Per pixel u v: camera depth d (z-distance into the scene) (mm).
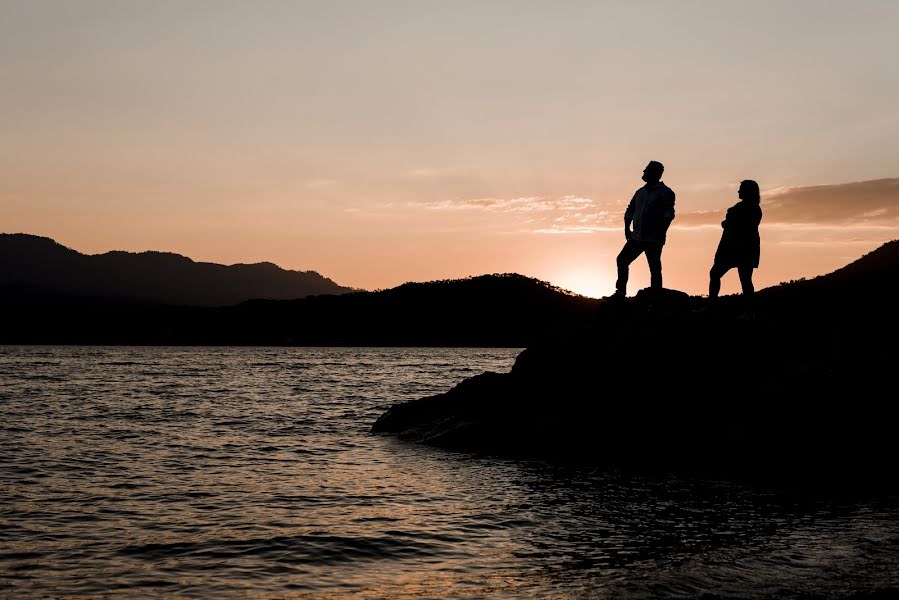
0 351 165500
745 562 7930
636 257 17297
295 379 56875
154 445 19016
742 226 16375
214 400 35188
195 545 9320
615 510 11141
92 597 7395
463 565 8422
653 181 16672
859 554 8164
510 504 11688
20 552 8977
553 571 8031
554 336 19484
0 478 14016
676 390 16234
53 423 24391
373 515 11000
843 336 15883
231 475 14531
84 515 10984
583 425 16891
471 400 20297
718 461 14602
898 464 13180
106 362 98875
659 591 7020
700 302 18547
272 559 8727
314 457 17016
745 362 16016
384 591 7500
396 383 51156
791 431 14312
